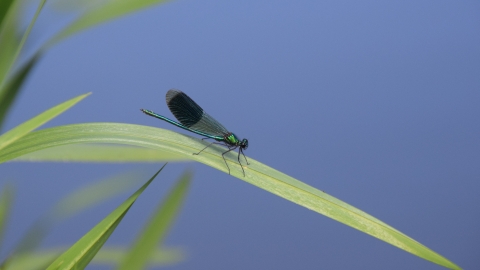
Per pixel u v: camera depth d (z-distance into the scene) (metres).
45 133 0.62
